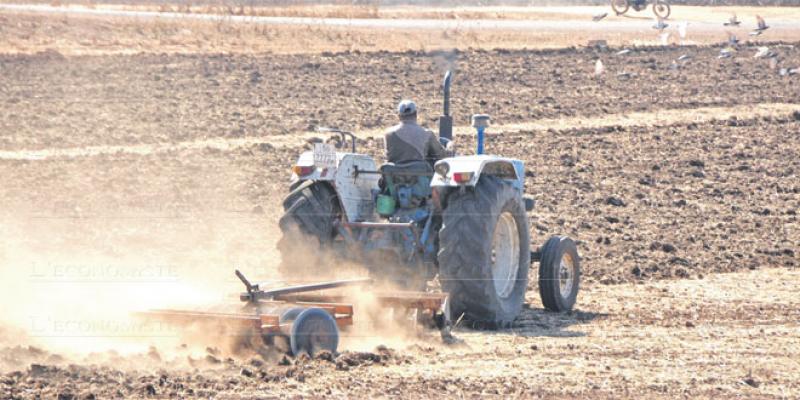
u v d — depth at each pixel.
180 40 145.62
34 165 72.19
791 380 31.06
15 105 95.56
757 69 130.25
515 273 40.97
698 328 38.69
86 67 118.50
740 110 103.50
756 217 63.44
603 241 56.22
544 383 30.14
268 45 144.00
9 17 161.25
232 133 85.69
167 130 86.25
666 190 70.50
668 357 33.81
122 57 126.25
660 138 89.50
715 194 69.69
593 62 133.88
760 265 52.03
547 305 42.41
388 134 41.06
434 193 38.59
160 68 119.19
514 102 105.00
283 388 28.78
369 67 123.88
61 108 94.62
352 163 40.78
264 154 78.00
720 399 28.88
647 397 28.88
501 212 39.34
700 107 104.75
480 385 29.77
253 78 113.62
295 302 34.75
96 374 29.39
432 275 40.47
